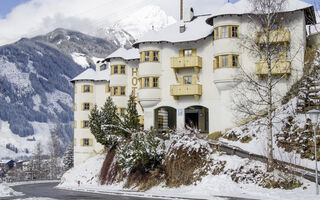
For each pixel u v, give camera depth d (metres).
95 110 51.94
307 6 42.84
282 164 30.45
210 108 48.28
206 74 49.06
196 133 39.25
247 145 38.50
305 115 36.06
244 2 46.22
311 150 32.59
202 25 51.47
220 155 35.34
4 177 123.38
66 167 105.88
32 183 71.75
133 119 47.47
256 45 32.94
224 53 45.34
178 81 50.47
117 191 37.28
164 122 55.19
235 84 44.56
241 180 31.19
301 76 41.56
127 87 59.28
